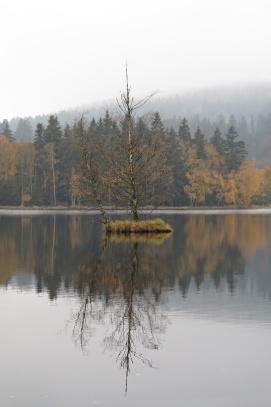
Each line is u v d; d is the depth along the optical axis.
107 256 27.38
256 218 68.88
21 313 14.90
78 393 9.48
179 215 77.75
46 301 16.45
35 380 10.02
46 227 49.91
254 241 35.97
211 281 20.03
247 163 114.62
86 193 45.91
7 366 10.73
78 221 60.38
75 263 24.75
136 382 9.95
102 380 10.03
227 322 13.86
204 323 13.78
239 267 23.69
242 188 111.44
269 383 9.89
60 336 12.66
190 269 23.06
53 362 10.92
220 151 115.25
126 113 43.62
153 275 21.38
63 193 107.19
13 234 41.12
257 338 12.45
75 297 17.03
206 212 90.62
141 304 15.99
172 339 12.43
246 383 9.89
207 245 33.12
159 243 34.28
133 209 44.53
